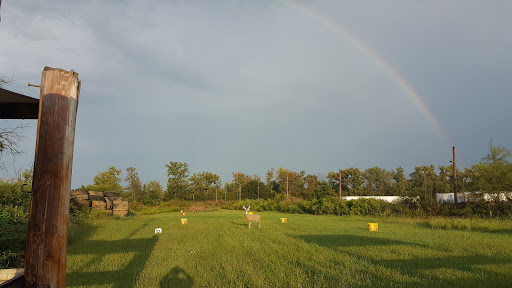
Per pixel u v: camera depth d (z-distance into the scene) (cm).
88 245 1253
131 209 5147
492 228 1823
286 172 8312
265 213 4550
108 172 6000
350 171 7988
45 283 268
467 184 3030
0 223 846
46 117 280
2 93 329
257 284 704
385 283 711
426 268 859
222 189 8112
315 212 4150
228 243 1330
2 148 762
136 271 823
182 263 922
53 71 286
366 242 1371
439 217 2662
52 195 275
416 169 7812
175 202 6175
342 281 718
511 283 702
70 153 290
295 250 1164
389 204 3397
